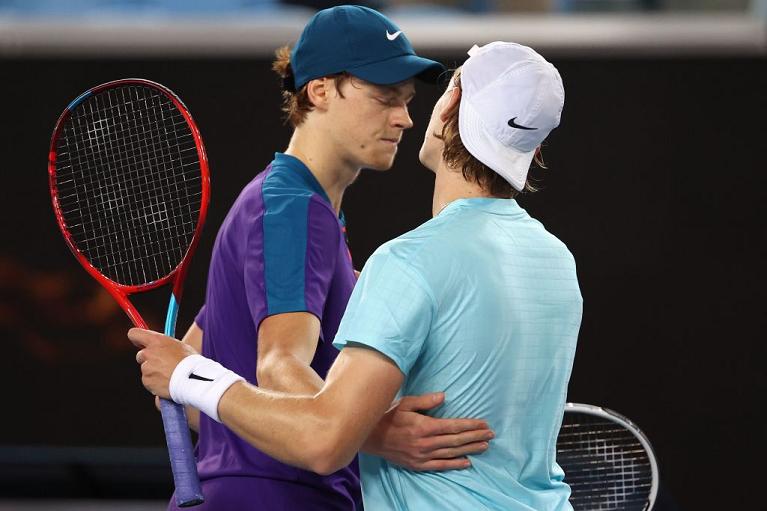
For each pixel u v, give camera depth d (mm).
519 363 7684
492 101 7812
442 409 7668
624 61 16750
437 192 8297
